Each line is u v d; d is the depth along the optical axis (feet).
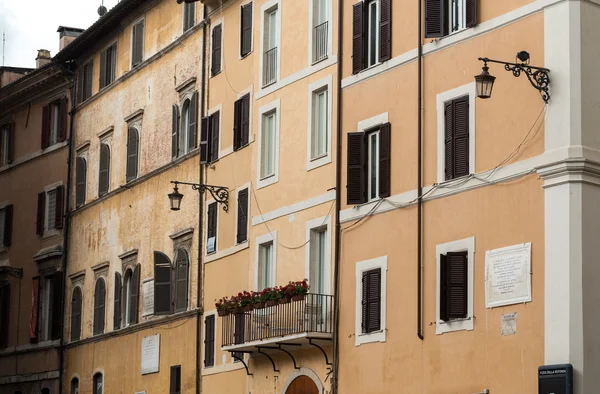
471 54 116.57
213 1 169.17
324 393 132.77
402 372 120.47
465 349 112.57
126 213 191.31
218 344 158.51
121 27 199.62
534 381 104.68
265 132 151.64
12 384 220.43
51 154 219.41
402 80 125.59
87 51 210.79
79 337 202.08
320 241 138.21
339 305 131.44
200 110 171.83
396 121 125.70
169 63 182.91
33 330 214.90
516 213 108.99
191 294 168.55
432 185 119.24
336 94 136.36
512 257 108.58
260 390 146.20
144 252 183.93
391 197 125.08
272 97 149.79
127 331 185.06
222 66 165.99
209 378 159.94
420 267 119.24
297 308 134.62
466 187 114.93
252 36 157.17
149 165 185.88
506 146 111.04
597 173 104.83
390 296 123.65
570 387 100.53
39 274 217.15
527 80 109.50
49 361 210.18
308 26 143.84
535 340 105.09
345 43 135.85
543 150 106.93
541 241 106.01
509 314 108.17
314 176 139.13
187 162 173.68
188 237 171.22
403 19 126.72
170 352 171.83
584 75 105.70
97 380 194.70
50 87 221.46
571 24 106.11
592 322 102.22
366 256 127.95
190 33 176.76
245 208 154.61
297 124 143.84
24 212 225.56
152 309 176.04
